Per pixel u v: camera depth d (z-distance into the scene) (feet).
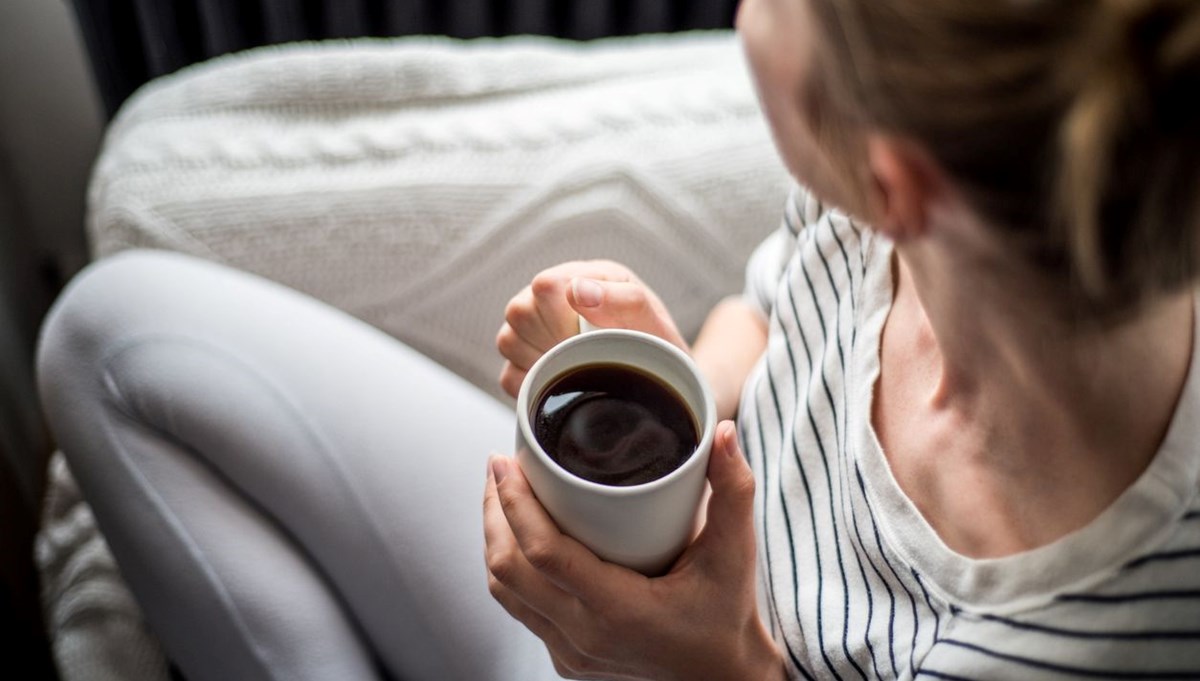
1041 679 1.52
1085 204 1.05
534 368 1.51
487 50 3.39
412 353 2.80
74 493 3.46
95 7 4.03
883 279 1.98
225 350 2.53
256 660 2.39
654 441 1.51
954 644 1.62
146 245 3.03
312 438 2.46
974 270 1.34
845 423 1.98
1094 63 1.00
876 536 1.81
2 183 4.79
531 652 2.41
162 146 3.10
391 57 3.25
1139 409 1.45
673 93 3.33
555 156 3.16
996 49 1.03
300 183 3.06
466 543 2.45
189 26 4.36
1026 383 1.49
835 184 1.35
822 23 1.16
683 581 1.67
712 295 3.38
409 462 2.48
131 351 2.51
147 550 2.47
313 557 2.54
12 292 4.65
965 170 1.13
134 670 3.09
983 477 1.65
